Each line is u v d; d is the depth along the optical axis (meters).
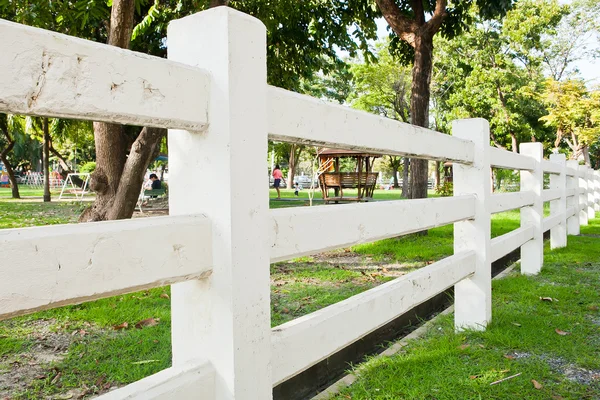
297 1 7.86
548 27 22.09
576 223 7.06
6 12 4.88
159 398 0.90
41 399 1.83
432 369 2.06
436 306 3.43
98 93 0.82
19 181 40.44
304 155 45.72
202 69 1.04
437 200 2.20
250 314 1.07
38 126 16.16
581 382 1.96
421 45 6.98
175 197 1.13
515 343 2.34
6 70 0.70
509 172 22.80
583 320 2.77
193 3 5.99
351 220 1.53
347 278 4.08
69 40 0.78
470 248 2.67
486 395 1.82
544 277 4.02
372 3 8.57
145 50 7.95
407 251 5.41
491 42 22.28
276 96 1.20
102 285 0.82
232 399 1.02
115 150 4.56
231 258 1.02
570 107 20.58
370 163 15.77
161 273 0.93
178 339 1.13
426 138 2.12
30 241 0.72
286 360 1.24
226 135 1.02
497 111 23.47
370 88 24.59
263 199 1.12
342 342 1.50
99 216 4.55
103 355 2.26
